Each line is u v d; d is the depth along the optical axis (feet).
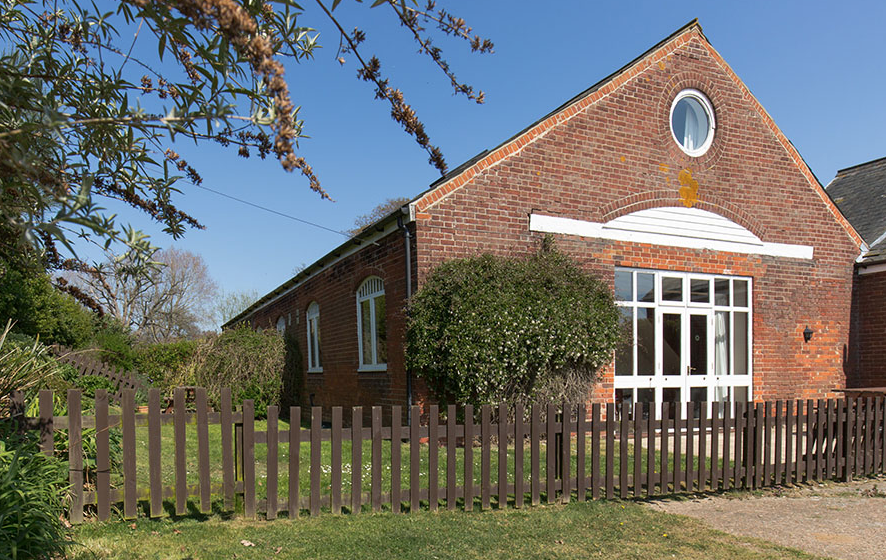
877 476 26.25
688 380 37.88
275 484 17.69
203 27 7.18
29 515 13.33
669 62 38.32
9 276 13.44
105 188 11.73
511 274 30.76
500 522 18.25
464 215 32.09
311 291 50.96
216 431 33.76
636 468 21.59
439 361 29.73
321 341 48.14
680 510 20.24
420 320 30.12
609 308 32.81
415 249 31.27
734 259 39.55
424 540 16.28
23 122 9.36
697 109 39.86
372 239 36.52
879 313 42.57
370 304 38.34
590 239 35.24
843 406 26.25
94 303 13.26
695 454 29.27
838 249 43.27
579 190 35.09
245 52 6.98
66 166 10.62
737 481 23.22
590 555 15.64
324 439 18.31
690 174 38.55
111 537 15.44
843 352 42.86
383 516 18.39
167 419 16.96
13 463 13.74
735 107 40.27
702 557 15.67
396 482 18.75
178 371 50.83
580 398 31.63
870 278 43.32
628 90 36.91
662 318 37.47
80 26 10.85
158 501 16.72
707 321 38.86
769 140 41.24
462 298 29.60
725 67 40.11
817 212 42.68
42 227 7.13
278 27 10.37
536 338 29.73
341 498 18.48
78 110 11.04
